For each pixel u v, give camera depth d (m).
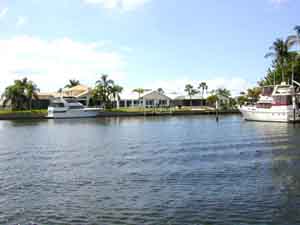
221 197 16.81
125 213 14.92
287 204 15.62
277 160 26.28
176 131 52.28
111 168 24.31
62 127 64.44
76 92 121.31
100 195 17.58
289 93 66.75
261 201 16.11
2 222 14.09
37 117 96.94
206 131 51.41
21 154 31.22
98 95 111.38
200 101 139.00
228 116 100.25
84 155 30.30
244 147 33.78
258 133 46.94
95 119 92.12
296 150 31.14
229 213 14.69
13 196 17.58
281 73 82.44
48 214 14.94
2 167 25.08
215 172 22.34
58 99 100.12
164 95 132.12
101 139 42.56
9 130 58.25
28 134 50.53
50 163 26.56
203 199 16.56
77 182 20.38
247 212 14.75
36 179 21.23
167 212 14.93
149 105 130.00
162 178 20.97
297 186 18.50
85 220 14.24
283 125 60.69
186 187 18.80
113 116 103.94
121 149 33.59
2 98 103.31
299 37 74.81
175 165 25.00
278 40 78.56
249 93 111.44
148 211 15.10
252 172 22.16
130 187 19.03
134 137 44.31
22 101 102.25
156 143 37.75
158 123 72.25
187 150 32.34
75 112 97.88
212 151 31.55
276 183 19.23
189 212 14.88
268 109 68.88
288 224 13.46
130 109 114.75
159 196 17.20
